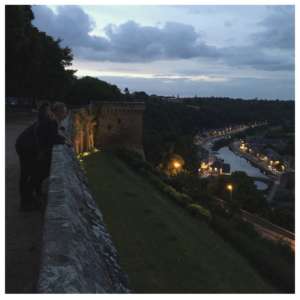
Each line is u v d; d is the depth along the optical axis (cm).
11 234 821
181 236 2966
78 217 708
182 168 9112
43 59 4844
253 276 2486
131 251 2500
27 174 991
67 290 388
